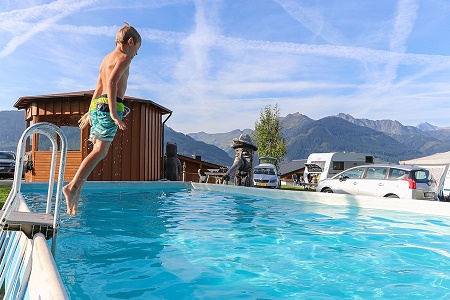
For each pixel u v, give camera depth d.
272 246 5.39
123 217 7.86
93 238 5.79
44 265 2.12
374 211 8.56
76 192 3.58
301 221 7.49
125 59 3.60
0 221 2.89
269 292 3.55
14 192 2.94
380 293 3.54
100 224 7.00
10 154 23.16
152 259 4.65
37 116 16.89
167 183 14.75
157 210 8.95
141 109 17.55
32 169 16.94
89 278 3.90
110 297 3.38
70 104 16.44
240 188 12.65
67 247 5.21
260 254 4.95
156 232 6.32
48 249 2.47
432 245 5.48
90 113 3.75
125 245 5.37
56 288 1.71
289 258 4.76
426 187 10.98
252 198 11.34
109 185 13.84
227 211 8.87
